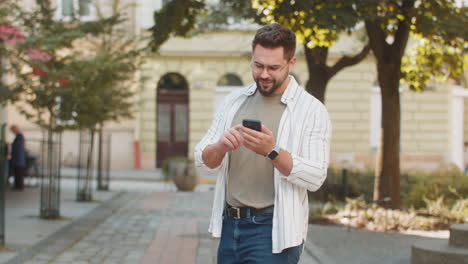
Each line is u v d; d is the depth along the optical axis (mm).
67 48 9961
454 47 10586
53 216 10852
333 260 7121
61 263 7066
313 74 11961
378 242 8414
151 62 25984
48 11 10234
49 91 9805
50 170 10875
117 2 14516
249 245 3049
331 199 11641
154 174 23750
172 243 8516
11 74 9633
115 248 8102
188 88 26422
